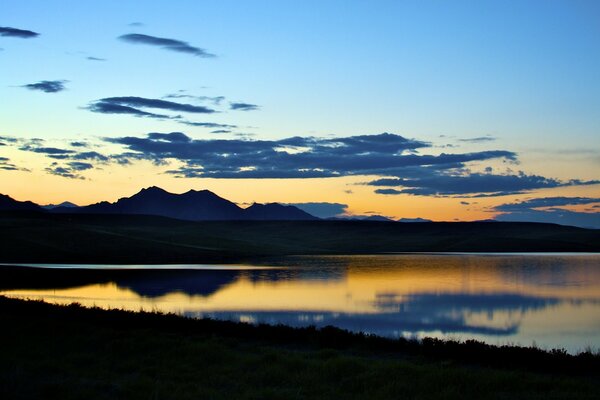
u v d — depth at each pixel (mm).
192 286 62062
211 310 41750
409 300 49156
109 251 127000
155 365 18531
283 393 15156
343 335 24406
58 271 84000
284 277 76188
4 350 20359
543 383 16391
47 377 16656
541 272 87125
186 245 157875
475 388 15875
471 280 71250
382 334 31500
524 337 30812
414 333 32031
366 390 15680
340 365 18188
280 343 24234
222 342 23172
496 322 36344
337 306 44438
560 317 38812
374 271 89125
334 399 14859
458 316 39000
